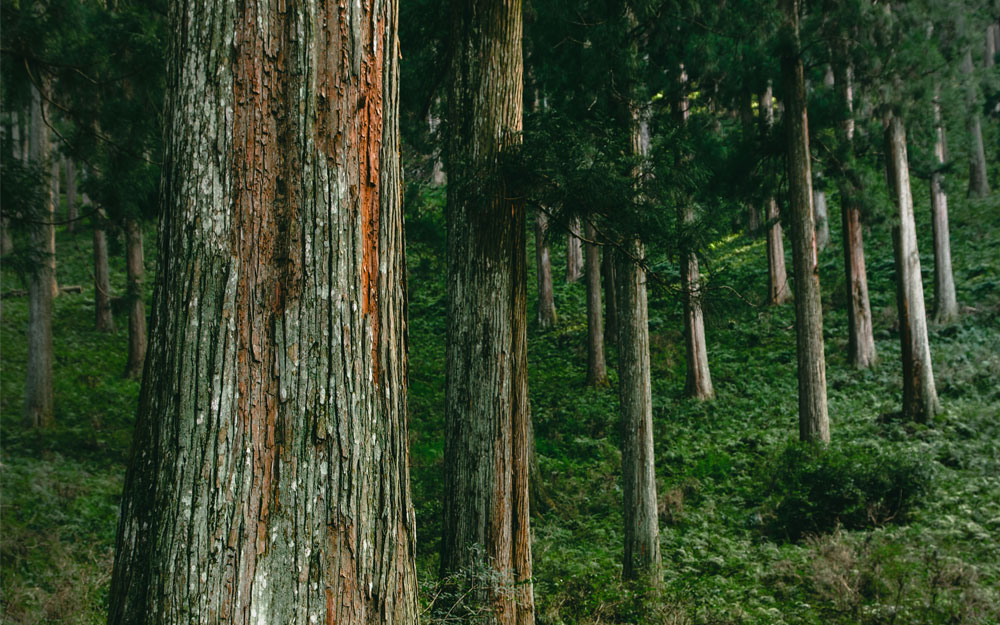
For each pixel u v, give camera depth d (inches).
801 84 543.5
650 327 891.4
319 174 84.5
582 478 554.3
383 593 86.3
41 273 410.0
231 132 82.3
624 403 350.6
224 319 80.8
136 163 398.9
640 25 403.2
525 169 246.8
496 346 243.4
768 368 770.2
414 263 1021.8
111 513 411.2
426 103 350.0
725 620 285.1
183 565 76.7
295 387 81.7
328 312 84.2
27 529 354.0
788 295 944.9
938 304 820.0
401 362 97.0
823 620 283.6
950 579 306.0
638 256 299.6
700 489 512.7
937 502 425.1
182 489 78.2
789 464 473.1
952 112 689.0
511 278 249.1
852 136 698.8
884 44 599.8
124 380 727.7
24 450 528.1
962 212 1068.5
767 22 514.3
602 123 282.8
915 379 601.0
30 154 657.6
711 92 597.6
